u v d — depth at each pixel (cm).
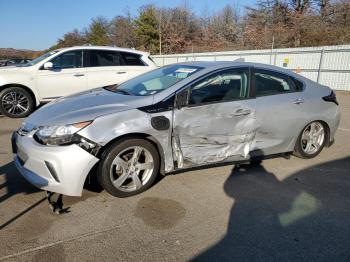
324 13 2961
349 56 1579
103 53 820
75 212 318
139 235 282
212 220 309
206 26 4638
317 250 267
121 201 342
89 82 803
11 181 383
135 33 4453
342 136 629
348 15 2848
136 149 344
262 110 404
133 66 849
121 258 252
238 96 393
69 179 312
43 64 766
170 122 350
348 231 296
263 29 3300
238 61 423
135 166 349
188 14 4784
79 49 797
